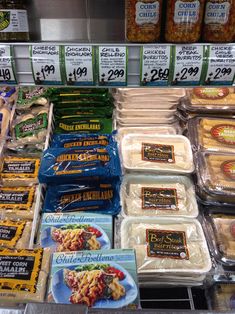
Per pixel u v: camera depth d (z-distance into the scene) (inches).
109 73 34.7
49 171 55.0
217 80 34.9
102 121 69.4
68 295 39.0
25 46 34.0
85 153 57.8
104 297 38.9
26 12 34.4
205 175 55.8
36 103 71.1
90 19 40.5
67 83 35.6
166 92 68.1
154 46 33.7
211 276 46.7
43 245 46.9
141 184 56.3
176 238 48.8
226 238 49.5
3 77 35.0
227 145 60.8
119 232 50.1
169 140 62.6
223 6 31.9
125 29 35.6
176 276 46.1
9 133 66.3
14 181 58.1
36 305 31.8
